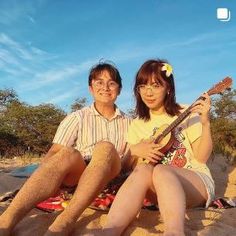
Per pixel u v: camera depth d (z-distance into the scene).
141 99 1.22
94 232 0.94
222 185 1.59
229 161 2.15
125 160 1.15
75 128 1.21
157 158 1.12
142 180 0.96
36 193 0.92
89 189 0.93
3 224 0.88
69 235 0.92
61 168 0.96
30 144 6.36
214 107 6.21
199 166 1.12
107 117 1.24
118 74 1.22
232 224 1.06
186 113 1.12
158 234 0.94
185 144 1.16
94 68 1.21
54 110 6.91
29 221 1.01
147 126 1.21
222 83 1.12
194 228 1.00
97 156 0.97
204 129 1.11
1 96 7.87
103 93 1.20
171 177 0.94
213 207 1.15
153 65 1.17
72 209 0.91
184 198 0.91
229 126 4.85
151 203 1.08
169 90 1.19
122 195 0.94
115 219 0.91
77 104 7.41
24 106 6.87
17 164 2.70
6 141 6.19
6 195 1.24
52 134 6.57
